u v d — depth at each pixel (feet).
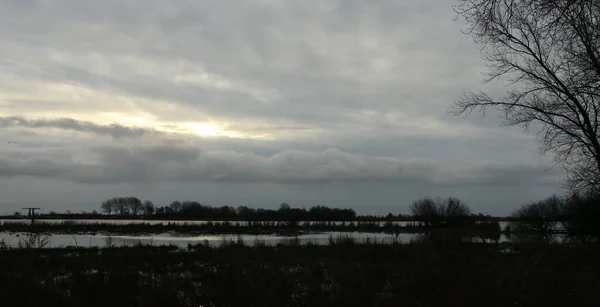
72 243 114.32
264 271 43.98
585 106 73.51
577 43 46.83
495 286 35.76
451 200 224.33
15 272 42.55
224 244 86.58
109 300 33.32
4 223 204.23
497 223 184.34
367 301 33.55
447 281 37.50
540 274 45.09
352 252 73.51
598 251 70.44
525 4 32.27
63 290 37.63
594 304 33.53
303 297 35.27
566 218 110.32
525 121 79.66
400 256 68.33
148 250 79.25
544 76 76.07
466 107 82.64
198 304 34.06
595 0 34.53
